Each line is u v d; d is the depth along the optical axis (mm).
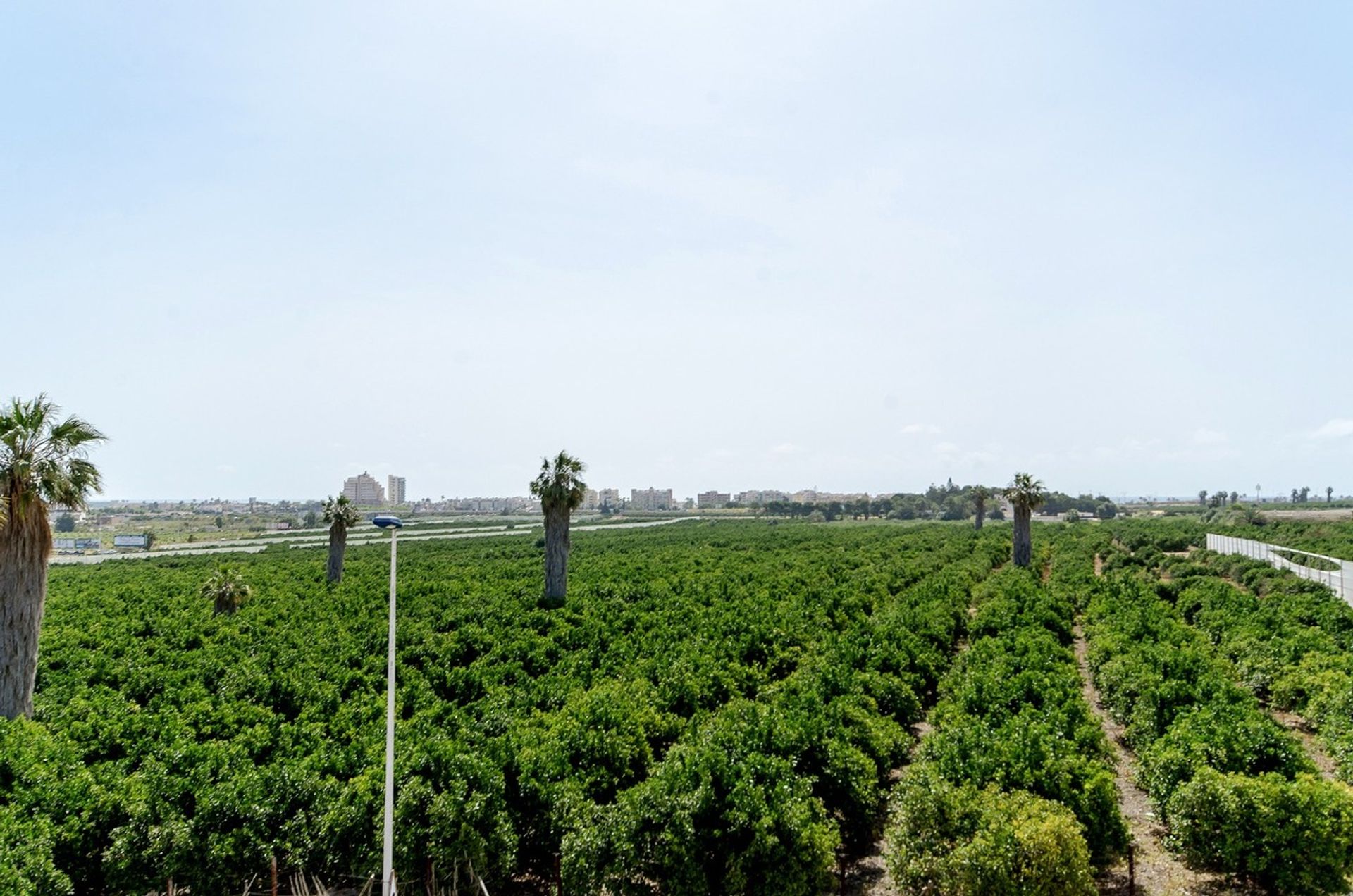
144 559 95438
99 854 16578
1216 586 47531
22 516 23406
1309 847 14820
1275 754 17453
